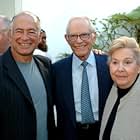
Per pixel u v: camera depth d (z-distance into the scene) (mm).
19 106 2039
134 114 1810
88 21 2391
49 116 2266
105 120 1974
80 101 2377
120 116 1857
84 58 2410
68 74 2420
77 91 2391
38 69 2275
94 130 2363
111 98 1996
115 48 1886
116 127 1852
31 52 2152
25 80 2139
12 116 2029
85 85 2391
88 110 2367
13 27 2127
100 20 4695
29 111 2076
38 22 2166
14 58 2168
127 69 1850
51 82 2379
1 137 2053
